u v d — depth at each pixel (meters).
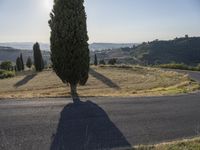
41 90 35.69
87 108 11.60
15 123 9.02
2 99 13.21
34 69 78.19
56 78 51.41
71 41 17.23
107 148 7.05
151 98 15.27
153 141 7.75
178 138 8.10
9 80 53.66
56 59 17.48
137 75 51.25
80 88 34.56
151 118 10.40
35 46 73.69
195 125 9.64
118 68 65.06
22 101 12.72
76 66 17.33
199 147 7.05
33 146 7.00
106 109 11.58
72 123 9.25
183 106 13.09
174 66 72.94
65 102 12.78
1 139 7.46
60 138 7.71
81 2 17.41
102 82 41.56
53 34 17.48
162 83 37.22
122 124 9.41
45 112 10.62
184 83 31.70
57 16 17.33
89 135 8.07
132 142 7.61
